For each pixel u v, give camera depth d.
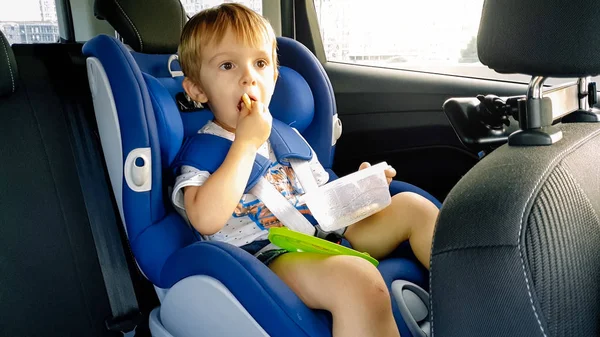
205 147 1.08
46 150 1.42
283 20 1.77
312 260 0.92
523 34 0.57
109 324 1.36
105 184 1.48
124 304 1.40
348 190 1.06
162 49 1.34
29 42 1.62
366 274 0.87
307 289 0.90
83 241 1.41
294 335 0.81
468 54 1.54
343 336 0.84
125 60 0.99
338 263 0.89
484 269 0.48
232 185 0.99
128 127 0.97
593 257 0.53
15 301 1.28
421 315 0.99
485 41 0.60
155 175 0.99
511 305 0.47
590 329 0.51
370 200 1.07
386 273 1.00
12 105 1.40
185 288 0.94
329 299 0.87
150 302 1.45
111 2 1.29
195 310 0.94
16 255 1.30
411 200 1.09
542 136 0.62
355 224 1.13
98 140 1.51
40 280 1.32
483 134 0.78
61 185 1.41
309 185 1.16
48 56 1.55
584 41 0.55
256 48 1.09
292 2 1.75
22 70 1.47
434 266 0.52
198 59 1.10
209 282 0.89
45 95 1.47
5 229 1.30
